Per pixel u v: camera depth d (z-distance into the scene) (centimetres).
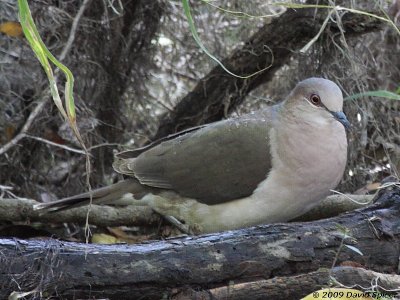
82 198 954
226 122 951
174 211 959
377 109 1156
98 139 1207
